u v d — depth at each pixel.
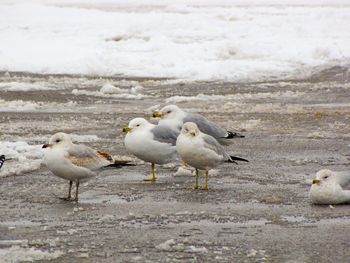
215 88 27.47
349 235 9.99
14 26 40.09
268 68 31.02
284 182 13.54
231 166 15.04
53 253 9.05
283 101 24.55
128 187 13.16
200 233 10.10
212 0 62.72
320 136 18.34
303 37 37.31
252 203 11.90
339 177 11.79
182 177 14.12
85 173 11.90
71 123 20.11
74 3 57.69
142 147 13.59
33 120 20.53
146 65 31.67
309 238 9.86
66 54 32.91
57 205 11.77
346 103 23.95
